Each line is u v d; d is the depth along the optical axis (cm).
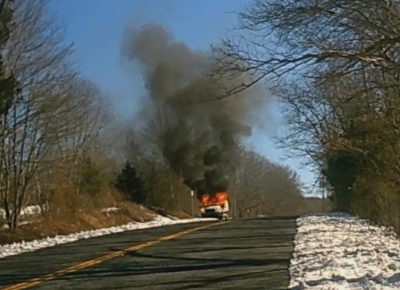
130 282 1355
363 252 1722
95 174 4303
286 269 1478
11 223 2986
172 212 5394
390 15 1095
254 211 9025
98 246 2302
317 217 3891
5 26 2547
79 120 4000
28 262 1852
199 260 1716
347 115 1995
